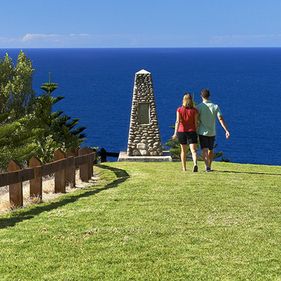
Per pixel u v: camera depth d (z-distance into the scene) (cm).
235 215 1149
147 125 2972
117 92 17888
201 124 1794
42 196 1464
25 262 848
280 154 8056
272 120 11575
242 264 843
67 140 2539
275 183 1588
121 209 1202
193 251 902
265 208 1225
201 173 1789
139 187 1480
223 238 977
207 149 1806
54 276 788
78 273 799
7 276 790
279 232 1021
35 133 2116
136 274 796
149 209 1201
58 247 922
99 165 2205
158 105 13850
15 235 999
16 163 1325
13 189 1314
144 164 2305
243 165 2242
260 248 920
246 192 1416
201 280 778
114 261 852
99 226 1054
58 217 1137
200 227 1047
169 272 807
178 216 1134
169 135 9675
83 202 1298
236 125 10912
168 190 1427
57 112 2516
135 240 959
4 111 2338
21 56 2464
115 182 1639
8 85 2327
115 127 10456
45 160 2169
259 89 19438
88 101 15000
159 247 920
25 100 2431
